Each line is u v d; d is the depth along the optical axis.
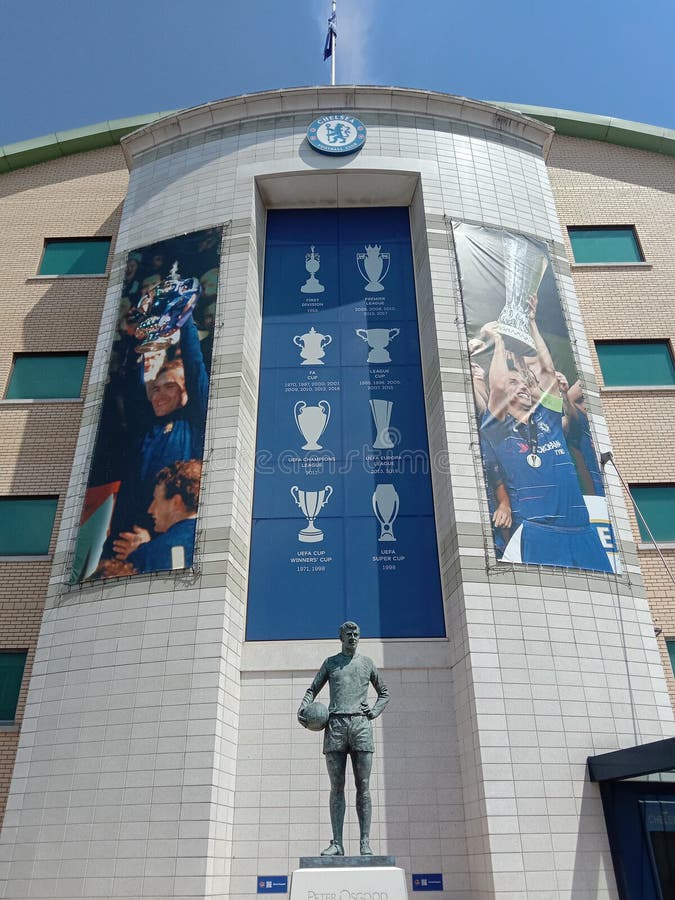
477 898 13.89
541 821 13.70
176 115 22.94
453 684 16.02
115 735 14.59
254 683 16.06
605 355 22.98
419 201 21.61
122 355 19.56
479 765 14.16
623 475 20.75
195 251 20.66
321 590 17.25
